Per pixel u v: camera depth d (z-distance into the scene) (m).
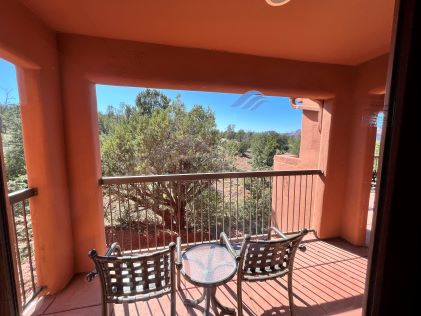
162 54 2.38
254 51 2.55
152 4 1.68
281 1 1.62
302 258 2.71
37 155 1.91
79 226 2.34
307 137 4.10
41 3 1.65
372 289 0.68
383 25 1.96
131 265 1.39
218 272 1.60
